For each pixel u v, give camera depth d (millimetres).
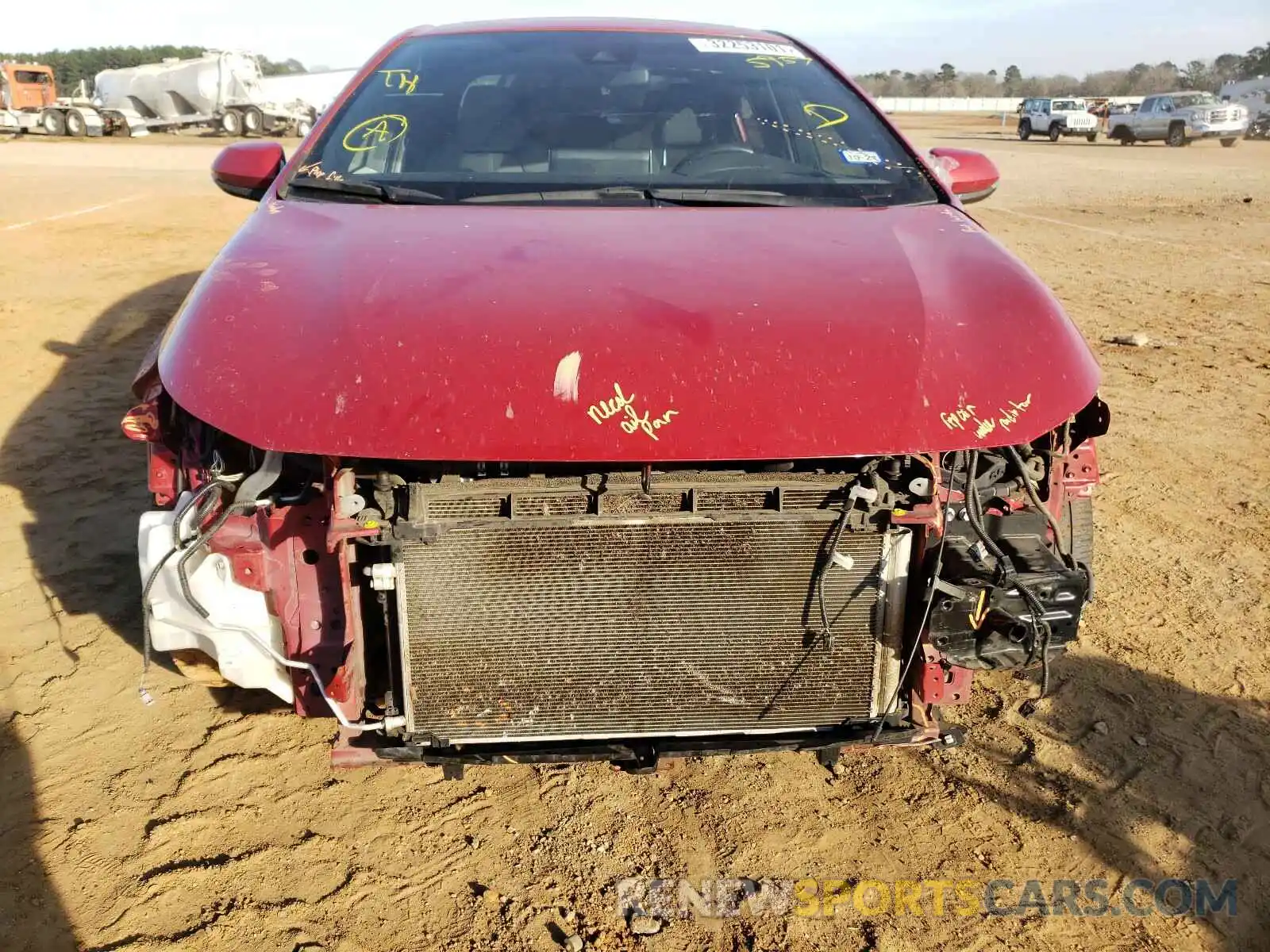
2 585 3836
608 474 2119
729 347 2105
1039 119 34719
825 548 2223
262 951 2297
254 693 3219
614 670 2297
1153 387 6539
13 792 2762
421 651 2256
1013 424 2146
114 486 4809
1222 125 30172
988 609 2225
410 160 3039
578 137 3148
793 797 2822
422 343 2096
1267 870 2592
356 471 2139
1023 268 2561
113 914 2381
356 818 2711
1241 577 4039
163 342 2518
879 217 2807
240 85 32156
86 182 16797
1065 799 2812
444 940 2346
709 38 3744
